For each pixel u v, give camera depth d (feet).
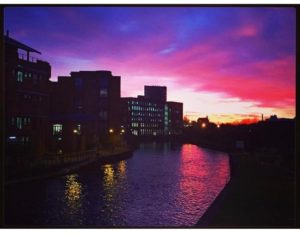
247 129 230.07
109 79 265.34
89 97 263.90
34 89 140.77
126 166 168.04
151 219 65.67
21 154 113.91
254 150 152.35
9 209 69.72
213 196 90.79
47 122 152.76
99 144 202.39
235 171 86.07
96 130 236.84
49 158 121.08
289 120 171.12
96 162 149.79
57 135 167.63
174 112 610.24
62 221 61.98
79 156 143.95
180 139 526.98
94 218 65.21
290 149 140.05
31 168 99.30
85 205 76.33
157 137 535.19
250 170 88.02
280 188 59.93
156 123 560.20
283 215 40.22
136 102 521.65
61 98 222.28
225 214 40.70
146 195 91.45
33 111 140.15
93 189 98.73
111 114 263.90
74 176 116.78
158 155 242.58
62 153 135.23
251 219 38.42
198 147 359.87
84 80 264.31
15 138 128.16
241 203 47.16
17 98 130.52
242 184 64.39
